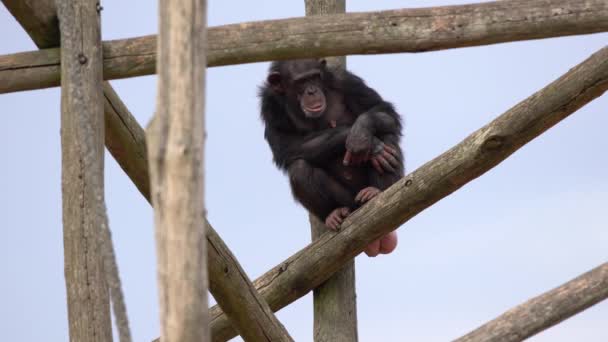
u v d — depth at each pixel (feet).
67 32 48.39
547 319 43.80
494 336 43.52
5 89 49.24
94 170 46.88
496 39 48.32
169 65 25.31
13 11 48.67
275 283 61.41
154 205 25.66
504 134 50.31
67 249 46.44
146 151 53.42
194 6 25.29
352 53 49.08
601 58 47.75
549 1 47.98
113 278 33.42
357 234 57.98
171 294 25.48
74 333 45.78
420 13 48.60
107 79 49.98
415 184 54.44
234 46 48.44
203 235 25.73
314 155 66.08
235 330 62.34
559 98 48.80
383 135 66.23
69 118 47.80
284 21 48.91
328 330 64.08
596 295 44.04
